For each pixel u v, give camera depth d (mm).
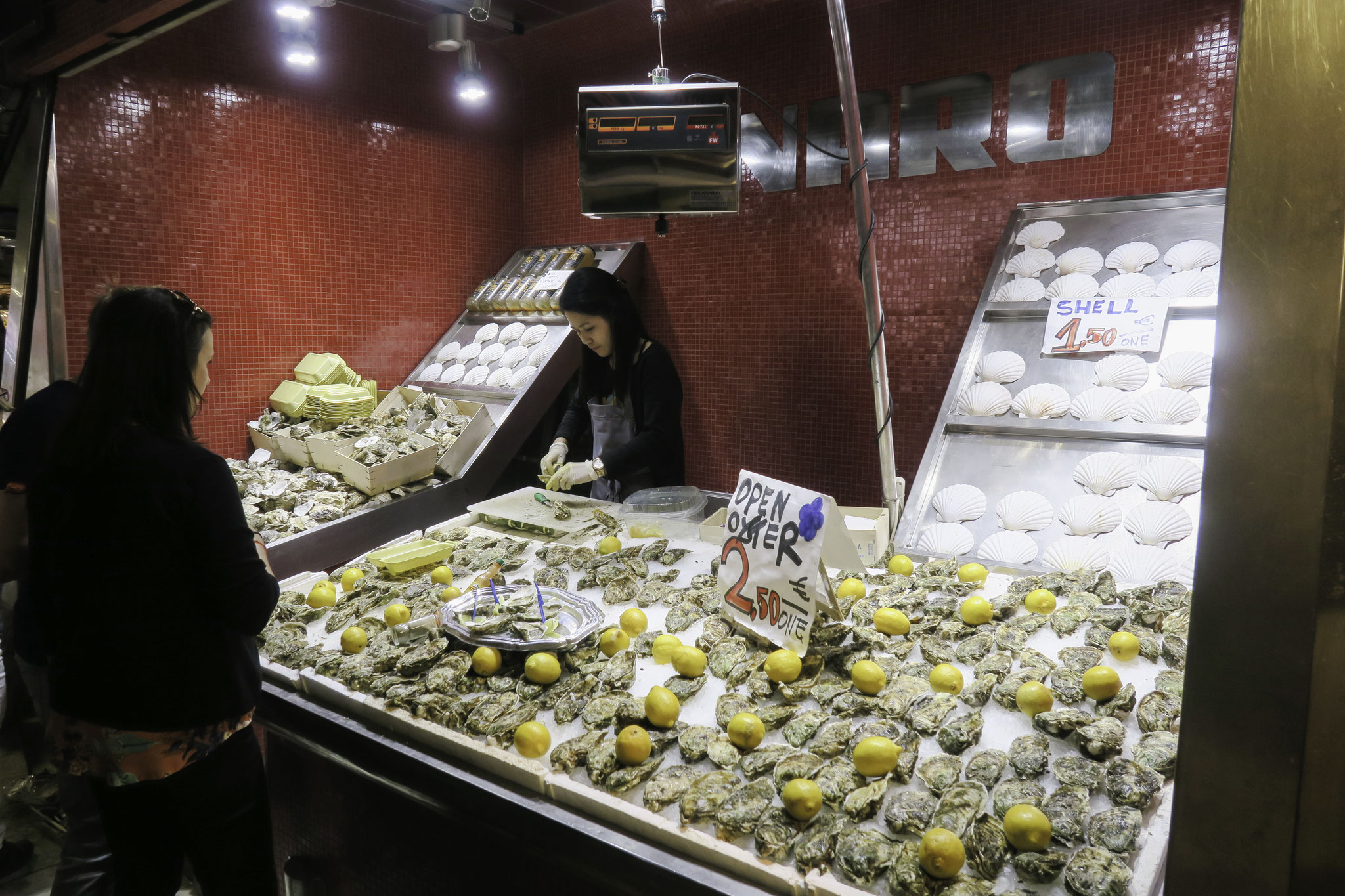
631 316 2766
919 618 1526
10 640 2762
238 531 1285
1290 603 620
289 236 3557
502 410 3420
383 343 3955
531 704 1329
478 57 4188
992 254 3145
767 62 3617
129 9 2246
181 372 1279
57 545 1248
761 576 1488
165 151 3156
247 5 3340
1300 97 575
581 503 2441
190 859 1424
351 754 1372
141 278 3125
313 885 1677
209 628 1311
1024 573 1832
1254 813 654
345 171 3727
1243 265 610
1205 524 651
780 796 1077
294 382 3465
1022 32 2994
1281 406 606
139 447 1229
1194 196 2521
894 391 3428
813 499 1420
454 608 1590
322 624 1730
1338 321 577
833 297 3539
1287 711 629
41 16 2555
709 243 3900
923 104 3232
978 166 3145
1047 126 2984
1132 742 1141
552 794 1156
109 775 1286
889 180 3363
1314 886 648
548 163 4395
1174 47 2715
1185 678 675
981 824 979
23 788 2570
